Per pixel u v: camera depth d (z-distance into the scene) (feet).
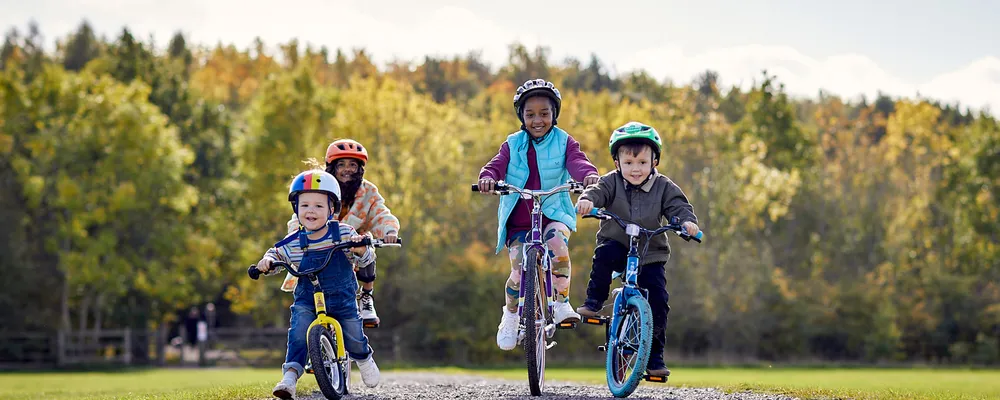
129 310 139.23
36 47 338.54
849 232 188.75
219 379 65.72
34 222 129.49
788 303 147.02
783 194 156.97
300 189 23.52
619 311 24.64
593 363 131.95
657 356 24.98
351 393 25.53
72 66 321.93
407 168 133.08
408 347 130.41
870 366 138.62
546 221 26.07
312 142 131.54
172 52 355.36
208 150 173.99
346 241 23.34
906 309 156.66
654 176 25.45
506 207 26.18
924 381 72.08
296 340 23.54
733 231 151.84
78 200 117.08
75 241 118.73
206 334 121.80
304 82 133.18
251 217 138.10
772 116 221.25
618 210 25.25
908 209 200.64
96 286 119.75
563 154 26.76
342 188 27.27
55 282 125.90
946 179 198.39
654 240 24.97
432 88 386.73
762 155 162.81
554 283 25.70
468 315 130.41
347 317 24.29
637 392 26.53
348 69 373.20
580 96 243.19
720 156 159.02
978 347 149.79
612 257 25.26
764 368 122.72
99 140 121.70
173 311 146.10
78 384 65.46
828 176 216.33
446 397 24.36
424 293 128.88
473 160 147.64
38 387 61.16
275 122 130.82
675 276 142.51
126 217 121.19
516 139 26.81
